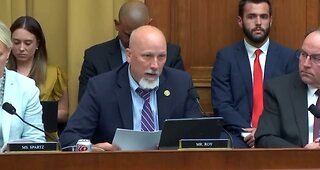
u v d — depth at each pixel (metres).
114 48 7.39
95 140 5.36
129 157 3.93
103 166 3.92
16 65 7.33
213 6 8.03
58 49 7.81
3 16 7.56
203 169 3.97
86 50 7.44
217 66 7.55
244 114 7.38
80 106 5.33
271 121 5.52
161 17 7.98
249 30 7.48
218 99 7.39
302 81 5.54
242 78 7.45
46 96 7.39
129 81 5.36
